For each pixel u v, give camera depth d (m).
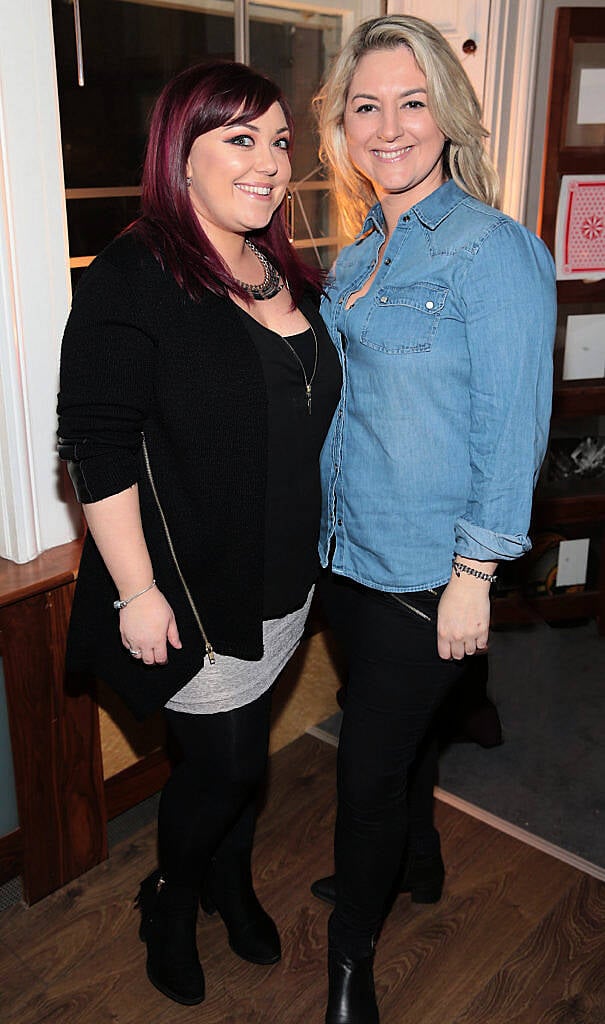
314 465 1.55
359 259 1.61
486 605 1.45
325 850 2.16
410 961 1.87
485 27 2.34
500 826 2.24
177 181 1.38
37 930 1.94
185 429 1.38
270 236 1.56
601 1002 1.77
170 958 1.77
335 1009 1.69
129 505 1.39
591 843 2.21
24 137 1.71
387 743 1.58
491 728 2.55
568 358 3.00
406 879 1.98
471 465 1.44
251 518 1.45
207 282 1.37
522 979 1.83
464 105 1.41
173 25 1.95
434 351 1.41
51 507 1.95
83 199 1.89
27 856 1.96
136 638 1.45
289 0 2.15
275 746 2.49
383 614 1.56
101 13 1.82
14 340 1.79
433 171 1.49
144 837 2.20
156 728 2.15
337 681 2.63
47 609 1.84
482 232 1.37
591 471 3.22
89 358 1.32
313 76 2.27
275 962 1.86
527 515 1.41
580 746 2.60
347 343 1.52
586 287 2.91
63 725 1.94
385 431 1.47
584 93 2.74
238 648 1.52
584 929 1.94
